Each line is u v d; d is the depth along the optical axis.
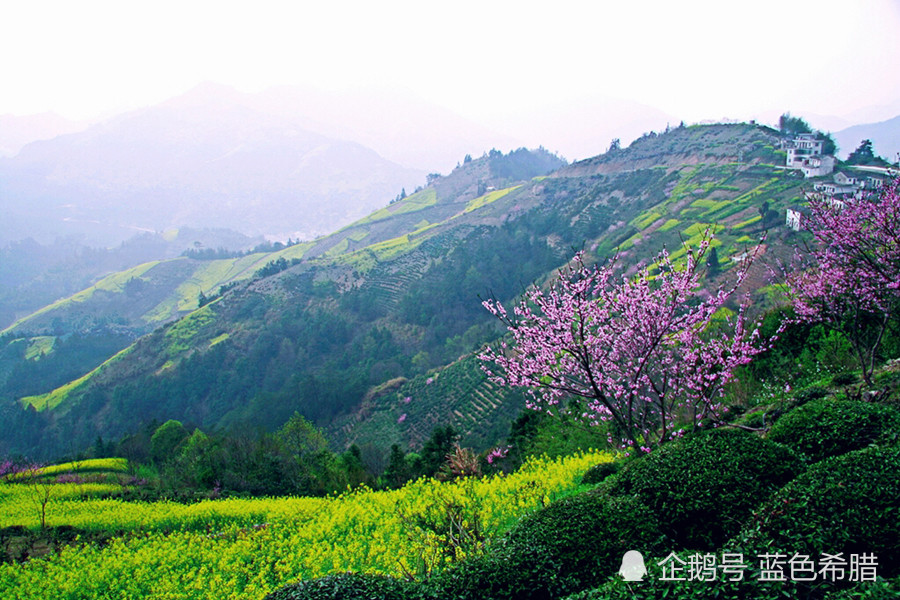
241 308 105.56
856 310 10.48
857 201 10.45
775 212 60.97
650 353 10.17
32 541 16.16
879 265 9.91
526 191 143.50
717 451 6.62
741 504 5.93
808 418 7.53
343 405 70.06
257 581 10.81
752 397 14.01
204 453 34.84
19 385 109.12
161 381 86.06
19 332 147.25
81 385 94.38
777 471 6.29
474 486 12.65
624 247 75.81
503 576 5.71
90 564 12.46
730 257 46.16
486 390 54.88
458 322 90.12
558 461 13.92
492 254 106.44
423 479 15.33
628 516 6.12
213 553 12.66
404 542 9.93
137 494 26.05
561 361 10.94
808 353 13.96
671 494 6.31
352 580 5.72
